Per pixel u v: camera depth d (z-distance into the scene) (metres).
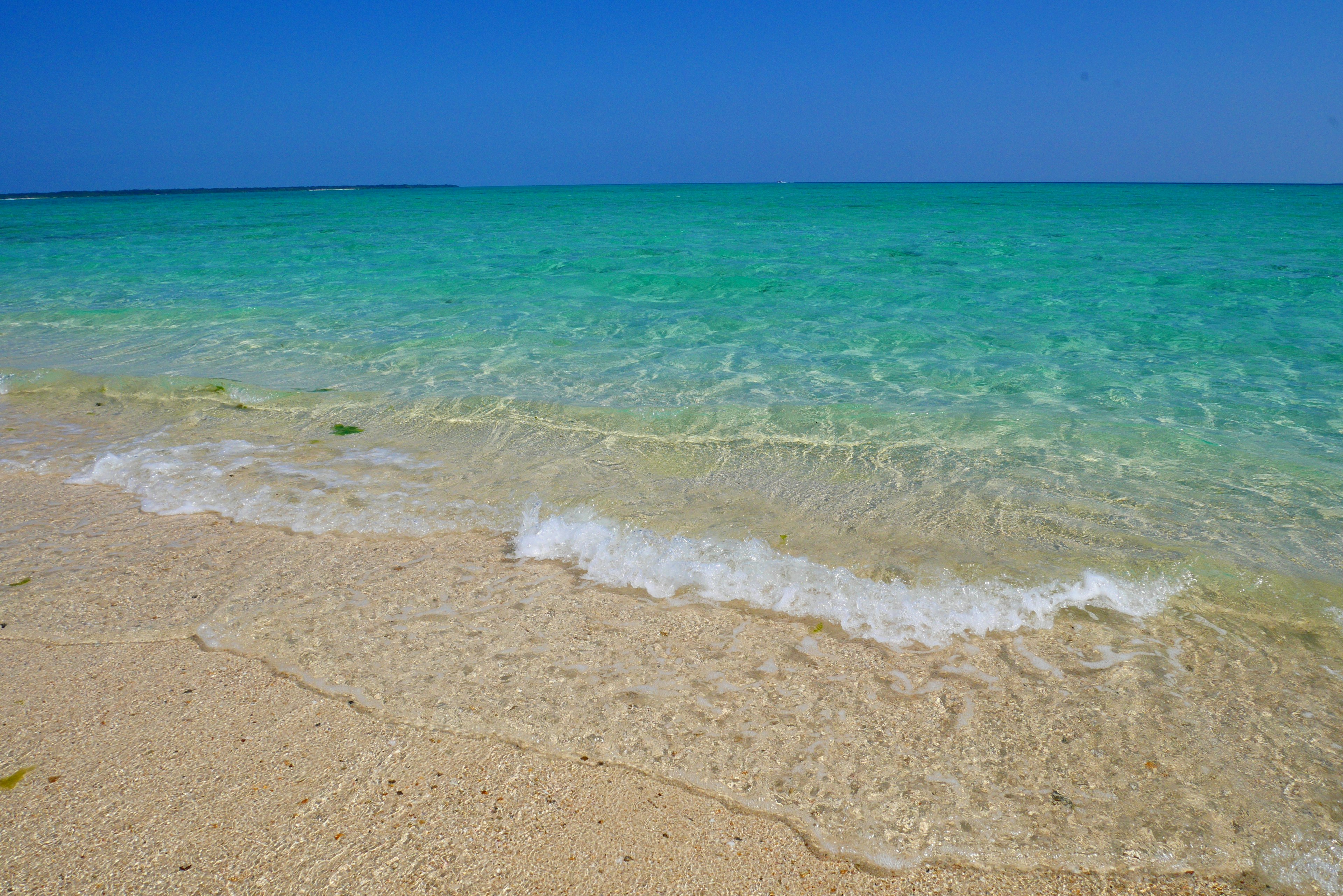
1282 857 2.11
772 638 3.11
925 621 3.20
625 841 2.16
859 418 5.77
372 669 2.90
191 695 2.76
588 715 2.66
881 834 2.20
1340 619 3.17
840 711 2.69
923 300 10.91
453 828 2.20
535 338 8.58
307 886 2.01
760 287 12.13
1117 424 5.59
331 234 23.81
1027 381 6.80
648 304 10.77
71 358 7.74
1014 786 2.36
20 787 2.33
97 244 20.45
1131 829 2.20
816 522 4.09
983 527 4.02
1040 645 3.06
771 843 2.17
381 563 3.70
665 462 4.98
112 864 2.07
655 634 3.14
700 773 2.41
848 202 46.16
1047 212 34.16
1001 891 2.04
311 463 4.94
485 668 2.91
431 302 10.95
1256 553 3.70
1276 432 5.41
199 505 4.33
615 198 64.62
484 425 5.68
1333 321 9.30
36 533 4.00
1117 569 3.55
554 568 3.66
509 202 55.94
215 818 2.22
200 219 34.59
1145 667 2.91
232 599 3.37
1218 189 104.94
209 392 6.45
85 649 3.02
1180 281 12.40
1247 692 2.76
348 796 2.30
